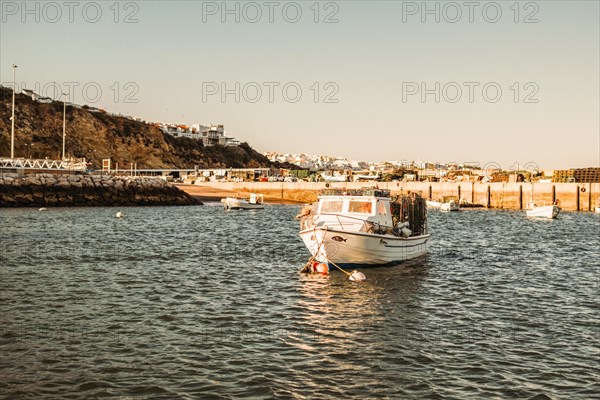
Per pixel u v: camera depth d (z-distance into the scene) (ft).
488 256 111.65
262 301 64.49
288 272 85.66
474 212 312.29
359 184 378.53
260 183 398.21
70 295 65.41
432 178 457.27
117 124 566.77
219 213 250.98
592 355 45.96
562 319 58.13
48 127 497.46
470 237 156.46
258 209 294.46
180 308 60.13
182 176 508.94
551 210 254.06
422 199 110.11
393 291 71.77
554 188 339.16
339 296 67.97
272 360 43.52
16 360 42.27
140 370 40.83
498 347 47.78
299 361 43.39
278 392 37.29
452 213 300.81
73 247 110.73
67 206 260.21
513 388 38.70
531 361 44.27
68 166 322.55
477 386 38.99
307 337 49.88
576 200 334.03
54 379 38.75
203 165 647.56
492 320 57.31
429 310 61.36
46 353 44.01
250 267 90.22
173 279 77.66
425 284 77.20
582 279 83.97
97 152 517.55
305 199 386.73
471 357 44.96
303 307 61.72
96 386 37.70
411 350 46.55
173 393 36.83
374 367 42.32
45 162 311.47
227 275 81.97
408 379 40.01
